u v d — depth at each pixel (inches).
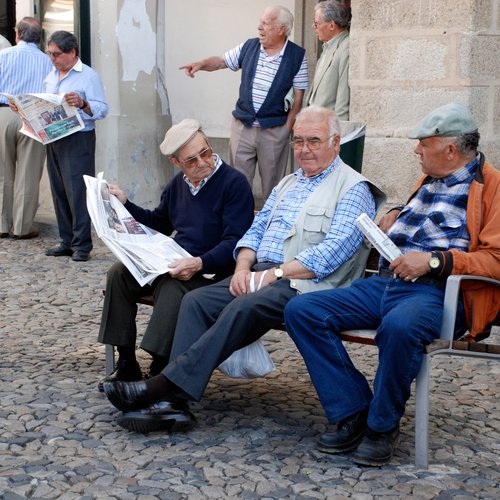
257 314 155.4
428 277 151.7
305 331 151.8
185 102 384.5
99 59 348.2
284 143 294.0
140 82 353.7
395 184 275.7
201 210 177.2
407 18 267.4
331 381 150.7
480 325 150.2
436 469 146.5
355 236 162.1
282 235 169.0
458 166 152.8
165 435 159.0
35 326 230.7
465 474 145.1
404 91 271.0
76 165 304.5
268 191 297.1
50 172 311.1
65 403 173.8
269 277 161.5
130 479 141.4
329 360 151.6
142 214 183.3
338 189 165.6
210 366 153.6
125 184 352.8
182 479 141.7
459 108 151.6
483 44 263.3
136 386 155.7
